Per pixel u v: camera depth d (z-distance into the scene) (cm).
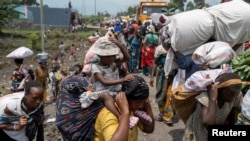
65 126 288
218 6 524
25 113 394
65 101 293
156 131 658
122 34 1343
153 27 1184
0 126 393
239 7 509
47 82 1063
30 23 4656
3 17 3656
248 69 419
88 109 282
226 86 299
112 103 273
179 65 508
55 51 2719
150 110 303
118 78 419
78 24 5628
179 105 332
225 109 318
